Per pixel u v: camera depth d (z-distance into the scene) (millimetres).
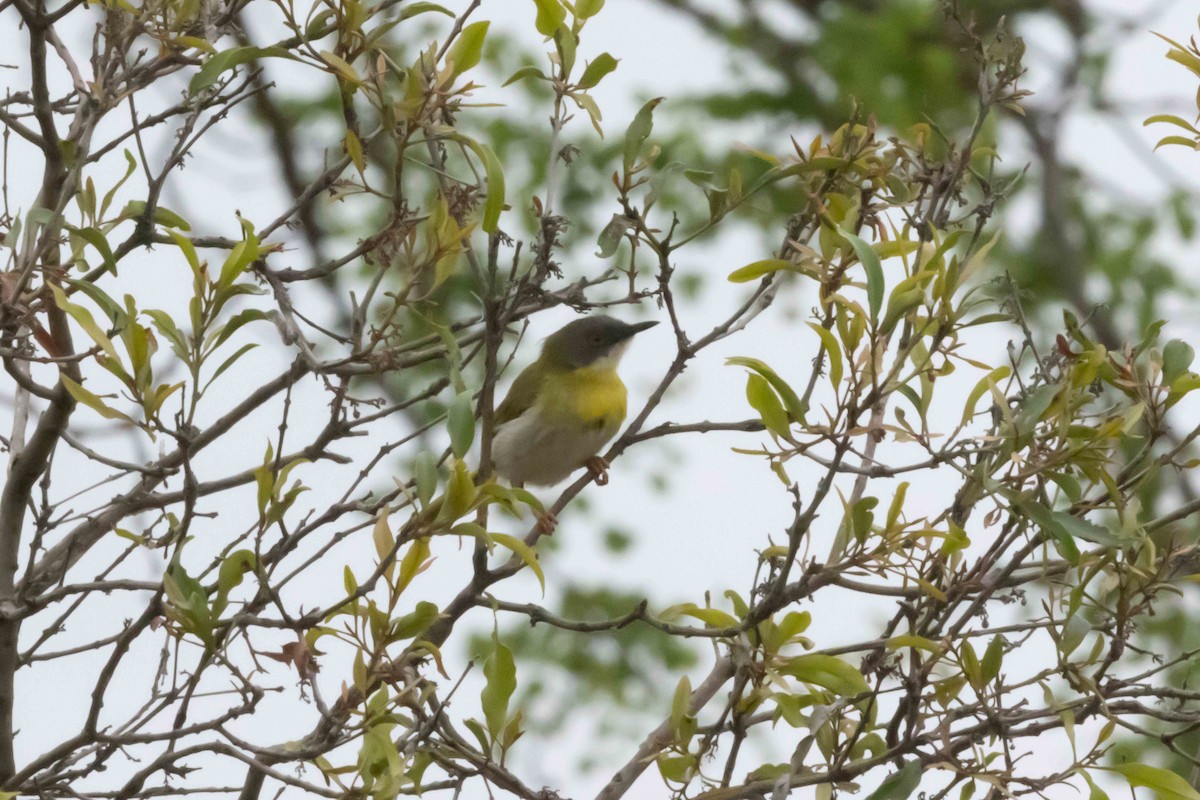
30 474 10047
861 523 7941
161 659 8734
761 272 8625
